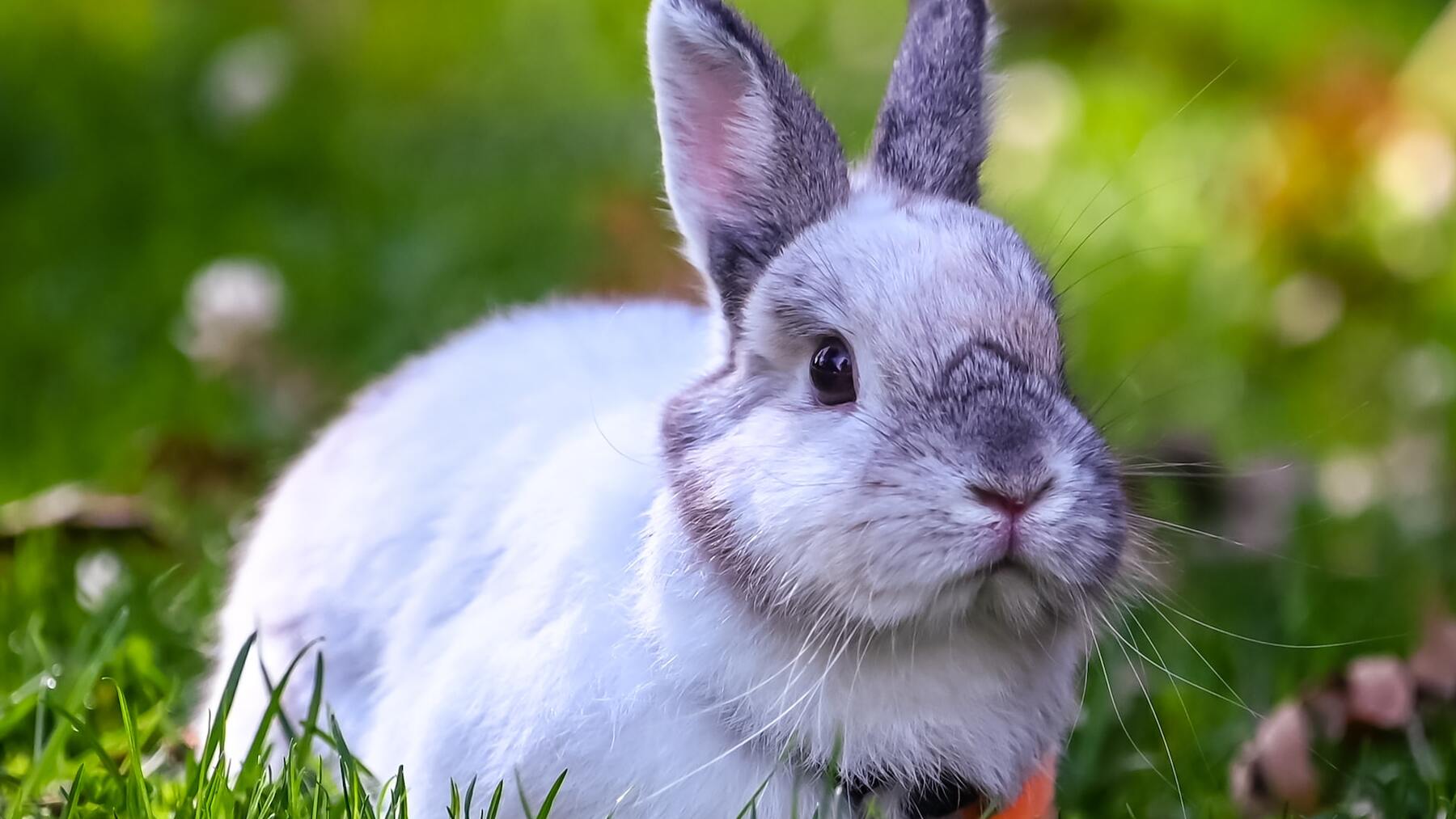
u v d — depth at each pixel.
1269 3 16.39
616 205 11.31
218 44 13.95
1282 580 8.34
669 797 5.25
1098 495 5.15
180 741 6.51
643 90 14.05
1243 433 10.24
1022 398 5.14
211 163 12.53
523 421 6.34
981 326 5.26
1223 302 11.45
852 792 5.44
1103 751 6.91
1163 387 10.55
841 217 5.63
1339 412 10.65
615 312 7.11
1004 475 4.95
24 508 8.27
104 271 11.29
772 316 5.41
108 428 9.60
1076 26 16.30
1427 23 16.69
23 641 7.15
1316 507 9.17
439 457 6.39
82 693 6.45
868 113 13.28
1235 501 8.91
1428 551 8.89
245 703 6.43
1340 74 12.23
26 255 11.52
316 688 5.86
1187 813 6.48
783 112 5.70
